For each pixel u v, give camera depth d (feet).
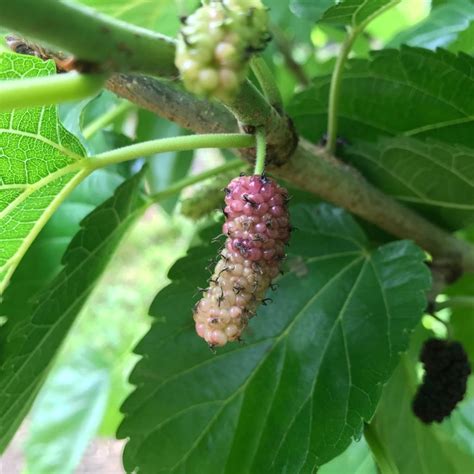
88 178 0.47
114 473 1.26
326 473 0.44
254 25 0.21
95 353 0.74
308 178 0.37
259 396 0.36
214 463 0.36
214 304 0.28
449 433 0.44
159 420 0.37
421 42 0.49
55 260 0.46
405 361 0.44
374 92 0.40
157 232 1.74
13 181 0.32
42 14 0.19
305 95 0.41
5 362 0.36
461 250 0.41
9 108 0.21
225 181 0.48
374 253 0.39
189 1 0.49
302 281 0.38
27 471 0.69
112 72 0.21
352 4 0.35
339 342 0.36
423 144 0.37
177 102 0.34
